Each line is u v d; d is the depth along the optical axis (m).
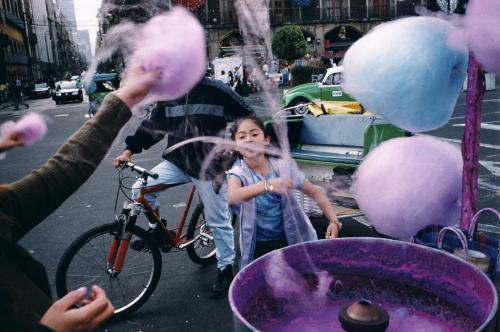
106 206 5.54
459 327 1.10
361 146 4.19
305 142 4.55
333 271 1.26
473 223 1.84
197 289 3.29
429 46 1.36
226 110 2.73
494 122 9.49
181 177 3.07
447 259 1.12
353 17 35.22
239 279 1.10
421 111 1.43
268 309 1.19
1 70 41.62
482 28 1.33
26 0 61.88
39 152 9.88
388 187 1.71
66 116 17.95
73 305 0.78
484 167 5.99
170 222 4.77
